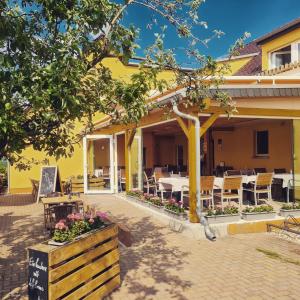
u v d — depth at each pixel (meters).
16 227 9.12
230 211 8.41
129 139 13.05
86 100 4.10
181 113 7.80
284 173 11.95
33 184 14.76
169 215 9.23
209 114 8.48
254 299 4.75
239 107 8.79
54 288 3.91
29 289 4.09
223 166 15.91
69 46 3.70
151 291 5.03
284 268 5.95
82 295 4.36
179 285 5.25
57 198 8.98
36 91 3.21
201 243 7.50
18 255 6.72
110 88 4.23
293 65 12.56
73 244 4.23
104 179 15.81
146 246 7.28
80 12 3.86
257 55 18.34
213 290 5.06
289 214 8.81
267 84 8.52
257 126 14.59
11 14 3.64
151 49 4.55
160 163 20.94
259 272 5.76
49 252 3.88
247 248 7.15
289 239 7.87
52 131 4.54
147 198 11.14
